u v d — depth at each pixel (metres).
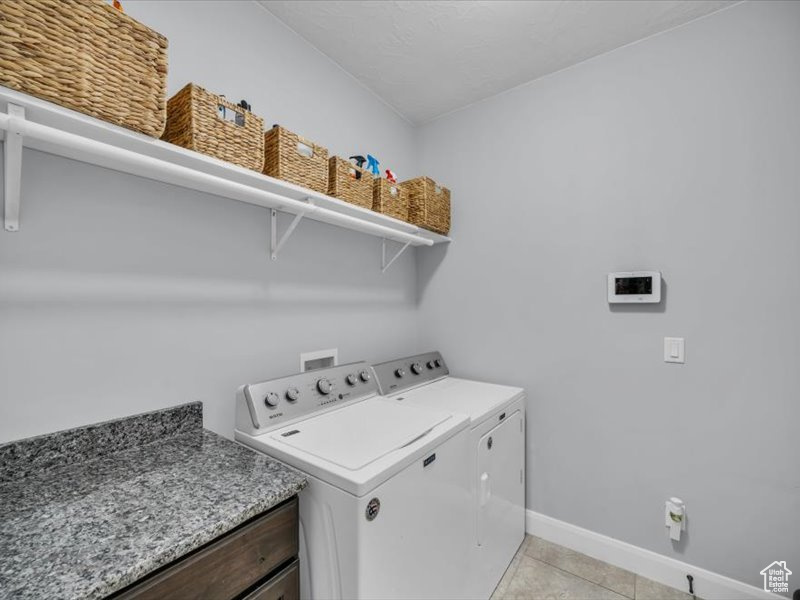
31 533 0.67
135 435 1.10
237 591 0.78
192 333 1.28
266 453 1.07
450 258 2.36
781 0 1.42
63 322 0.99
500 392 1.86
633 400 1.73
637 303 1.72
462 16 1.57
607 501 1.80
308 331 1.72
